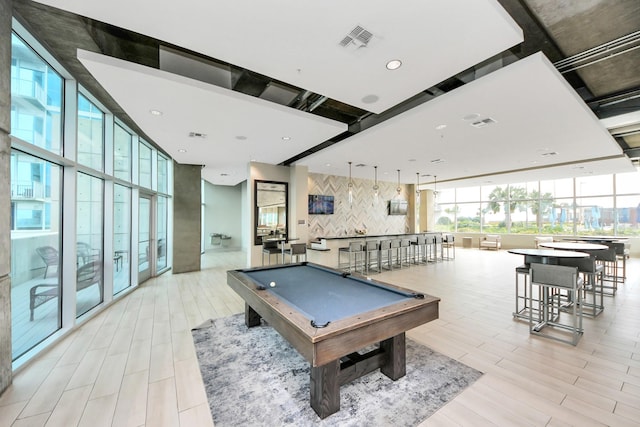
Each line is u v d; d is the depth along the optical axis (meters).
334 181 9.11
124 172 5.05
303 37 2.11
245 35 2.09
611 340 2.95
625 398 2.00
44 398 2.05
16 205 2.61
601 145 5.07
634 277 5.92
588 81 3.70
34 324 2.84
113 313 3.91
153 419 1.83
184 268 6.78
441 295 4.71
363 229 9.88
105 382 2.25
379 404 1.96
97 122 4.12
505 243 11.27
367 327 1.80
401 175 8.89
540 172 8.01
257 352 2.76
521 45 2.96
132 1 1.75
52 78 3.06
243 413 1.88
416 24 1.96
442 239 8.80
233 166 7.05
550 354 2.66
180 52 3.01
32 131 2.76
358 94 3.07
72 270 3.29
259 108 3.24
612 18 2.58
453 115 3.60
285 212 7.12
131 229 5.32
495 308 4.03
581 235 9.68
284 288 2.73
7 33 2.14
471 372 2.36
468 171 8.02
